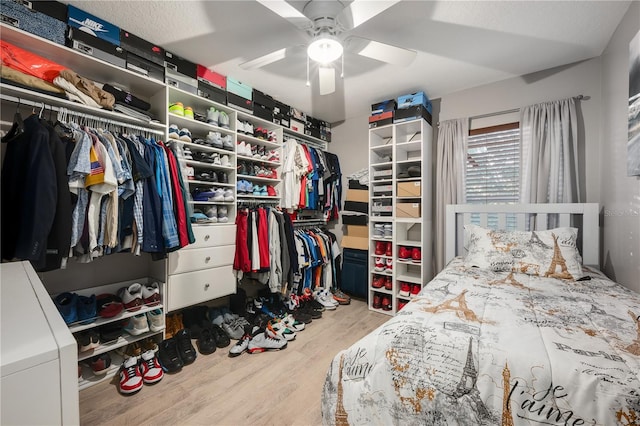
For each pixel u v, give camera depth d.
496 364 0.87
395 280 2.93
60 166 1.48
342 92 2.88
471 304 1.30
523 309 1.24
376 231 3.12
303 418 1.44
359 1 1.33
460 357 0.92
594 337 0.97
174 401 1.56
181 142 2.15
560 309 1.23
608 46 1.99
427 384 0.91
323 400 1.12
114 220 1.67
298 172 3.08
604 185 2.07
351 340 2.33
